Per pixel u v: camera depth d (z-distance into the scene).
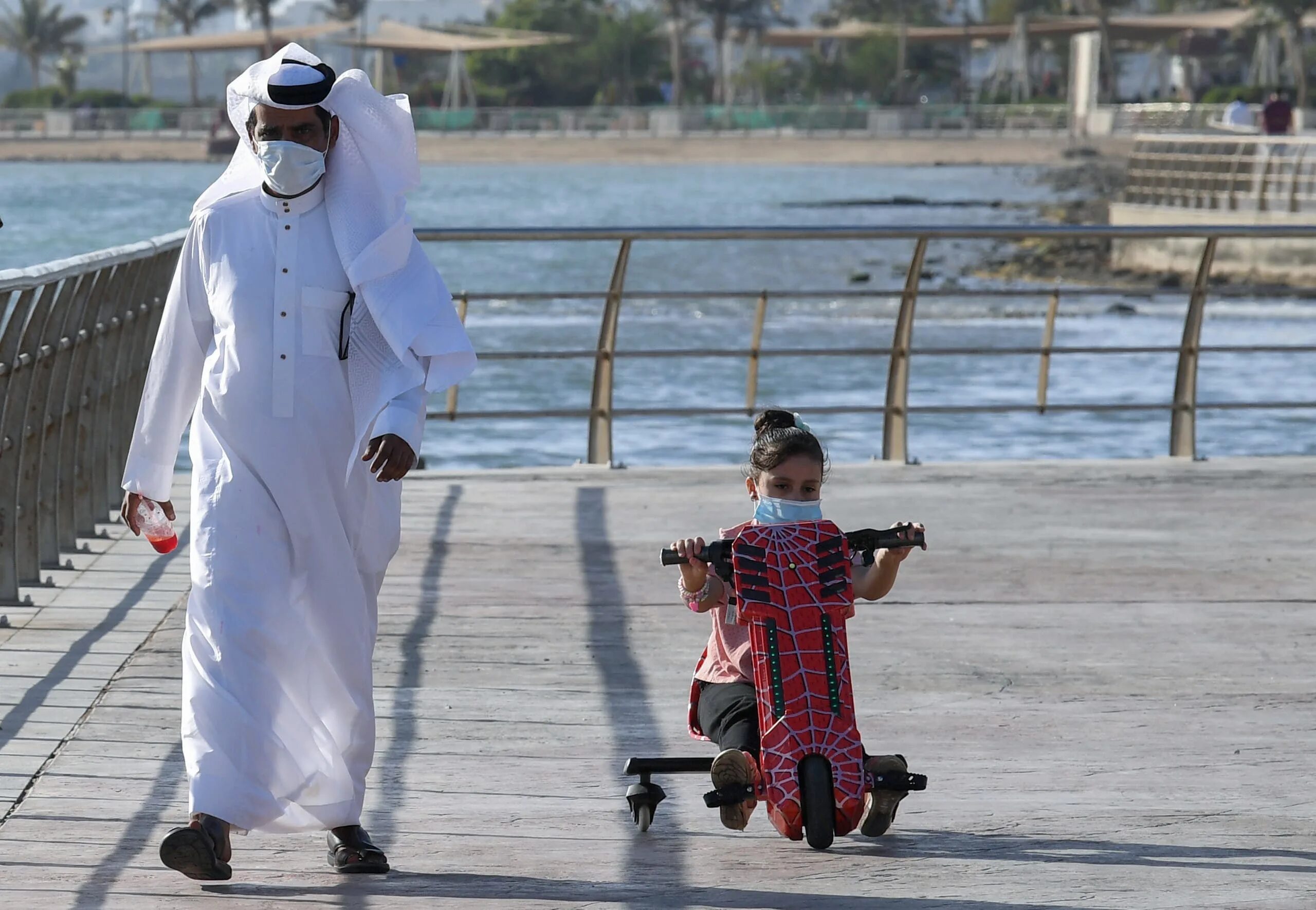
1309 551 23.97
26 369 20.22
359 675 12.25
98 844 12.85
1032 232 28.81
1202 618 20.42
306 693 12.05
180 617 19.64
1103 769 14.99
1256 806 14.07
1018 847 13.10
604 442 30.27
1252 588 21.86
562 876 12.41
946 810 13.95
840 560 12.80
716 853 12.95
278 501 11.84
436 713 16.50
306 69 11.80
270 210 12.02
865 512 26.39
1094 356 71.69
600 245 145.62
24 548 21.14
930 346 76.38
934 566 22.91
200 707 11.55
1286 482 29.08
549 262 130.25
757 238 28.03
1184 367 30.94
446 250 141.38
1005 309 94.56
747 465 14.03
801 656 12.59
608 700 16.95
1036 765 15.10
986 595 21.42
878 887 12.25
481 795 14.22
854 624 20.03
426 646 18.86
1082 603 21.08
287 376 11.83
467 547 23.83
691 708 13.57
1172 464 30.50
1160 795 14.34
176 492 27.55
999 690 17.44
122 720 15.85
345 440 12.05
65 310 21.56
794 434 13.01
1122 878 12.43
